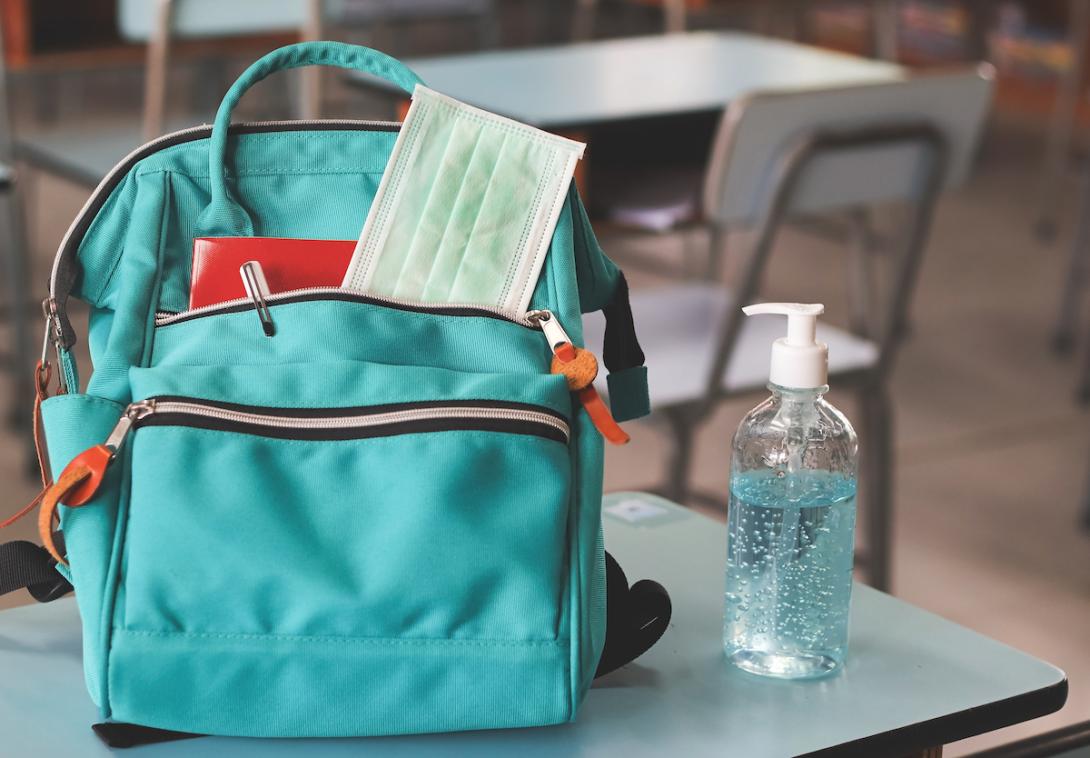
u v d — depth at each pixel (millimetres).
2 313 3150
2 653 818
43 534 716
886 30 4320
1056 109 5422
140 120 3297
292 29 2816
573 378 770
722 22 5859
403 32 6027
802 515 778
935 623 865
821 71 2375
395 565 706
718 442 2842
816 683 788
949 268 3965
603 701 767
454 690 714
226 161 819
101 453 714
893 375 3223
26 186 2953
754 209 1861
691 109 2027
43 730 732
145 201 809
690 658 817
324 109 2361
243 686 707
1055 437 2916
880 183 1915
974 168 4922
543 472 728
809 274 3834
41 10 3418
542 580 724
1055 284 3867
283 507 709
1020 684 788
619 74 2311
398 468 714
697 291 2199
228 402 723
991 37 5676
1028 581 2318
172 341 776
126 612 706
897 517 2541
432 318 780
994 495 2643
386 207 809
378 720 714
